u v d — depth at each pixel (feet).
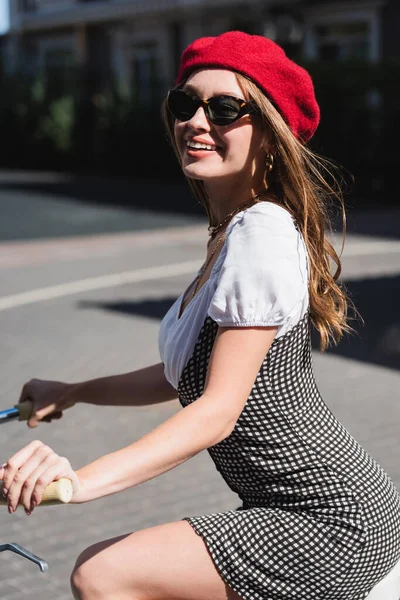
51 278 39.37
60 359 25.85
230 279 6.15
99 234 51.60
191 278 39.01
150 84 81.35
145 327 29.96
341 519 6.32
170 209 62.03
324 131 62.34
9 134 94.53
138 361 25.70
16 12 110.11
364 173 63.93
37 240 49.73
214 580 6.24
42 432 19.62
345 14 76.89
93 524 15.16
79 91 88.74
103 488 5.58
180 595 6.25
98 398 7.94
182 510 15.71
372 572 6.39
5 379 23.76
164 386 7.90
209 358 6.49
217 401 5.96
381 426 19.94
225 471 6.72
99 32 101.76
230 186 7.00
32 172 91.61
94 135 86.58
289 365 6.40
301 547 6.26
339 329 6.98
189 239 49.96
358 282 37.11
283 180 6.84
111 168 85.66
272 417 6.40
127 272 40.68
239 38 6.75
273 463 6.46
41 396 7.85
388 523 6.47
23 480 5.40
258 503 6.60
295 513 6.39
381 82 62.34
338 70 62.13
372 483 6.51
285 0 78.02
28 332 29.25
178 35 92.48
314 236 6.79
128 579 6.18
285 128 6.70
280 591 6.27
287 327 6.28
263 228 6.32
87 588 6.21
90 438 19.29
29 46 111.65
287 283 6.15
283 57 6.79
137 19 95.40
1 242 49.16
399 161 63.26
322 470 6.44
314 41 79.41
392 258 43.04
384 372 24.39
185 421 5.86
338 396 22.22
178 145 7.13
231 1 82.02
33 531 14.92
